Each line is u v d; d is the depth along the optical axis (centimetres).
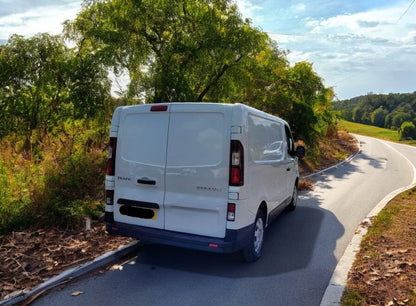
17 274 401
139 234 443
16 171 709
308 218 732
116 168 464
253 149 449
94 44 1029
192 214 419
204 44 1038
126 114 462
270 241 579
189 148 422
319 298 379
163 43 1070
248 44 1067
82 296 374
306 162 1695
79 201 628
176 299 373
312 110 1691
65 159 756
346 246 556
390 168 1689
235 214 400
